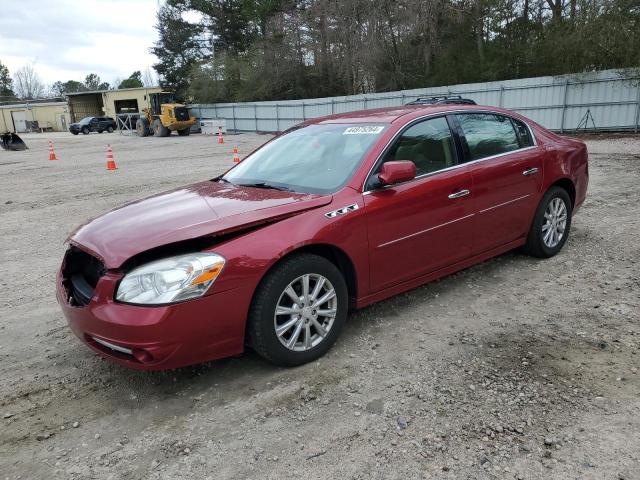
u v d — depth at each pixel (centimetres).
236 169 464
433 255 409
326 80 3769
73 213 926
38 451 272
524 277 475
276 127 3559
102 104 6562
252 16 4403
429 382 314
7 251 682
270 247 314
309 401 303
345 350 359
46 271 588
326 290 348
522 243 498
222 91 4319
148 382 334
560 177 511
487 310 411
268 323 318
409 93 2648
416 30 2823
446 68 2841
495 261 522
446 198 407
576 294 432
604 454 245
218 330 301
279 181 400
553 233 520
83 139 3853
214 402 307
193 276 290
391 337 374
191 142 2881
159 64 5175
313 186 378
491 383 308
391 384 314
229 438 274
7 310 473
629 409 277
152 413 301
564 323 381
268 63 3866
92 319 298
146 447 271
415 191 387
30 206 1012
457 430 268
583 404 284
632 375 309
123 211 372
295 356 334
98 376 345
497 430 266
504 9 2538
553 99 2078
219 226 312
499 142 470
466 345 356
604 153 1366
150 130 3728
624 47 1894
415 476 239
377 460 251
